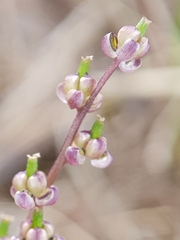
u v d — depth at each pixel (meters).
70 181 0.14
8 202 0.13
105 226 0.13
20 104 0.14
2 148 0.14
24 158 0.14
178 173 0.14
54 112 0.14
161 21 0.14
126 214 0.13
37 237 0.06
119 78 0.14
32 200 0.06
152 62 0.14
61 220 0.13
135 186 0.14
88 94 0.06
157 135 0.14
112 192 0.14
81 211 0.13
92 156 0.06
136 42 0.05
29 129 0.14
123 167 0.14
